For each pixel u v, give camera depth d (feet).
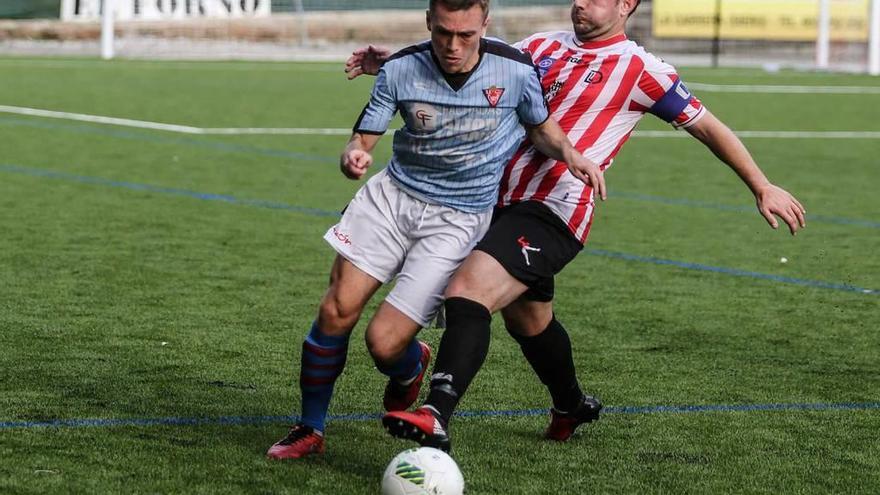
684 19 293.02
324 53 292.61
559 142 36.83
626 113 39.58
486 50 35.86
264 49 293.43
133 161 110.93
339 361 38.09
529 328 39.58
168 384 46.26
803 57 293.84
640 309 61.82
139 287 63.10
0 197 89.56
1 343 51.42
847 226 88.22
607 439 41.47
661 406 45.52
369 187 37.73
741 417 44.32
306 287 64.44
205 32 295.89
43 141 122.01
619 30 39.88
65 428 40.57
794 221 38.01
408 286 36.58
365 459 38.65
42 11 312.09
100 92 177.78
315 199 94.22
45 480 35.68
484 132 36.06
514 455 39.47
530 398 45.93
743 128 155.84
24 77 200.44
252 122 146.72
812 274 71.51
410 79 35.76
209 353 50.93
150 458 37.91
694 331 57.52
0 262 68.08
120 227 80.07
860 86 228.43
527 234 37.29
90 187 95.71
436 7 33.99
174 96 176.35
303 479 36.52
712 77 242.99
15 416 41.65
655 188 104.99
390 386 40.16
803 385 48.75
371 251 37.11
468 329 35.50
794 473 38.42
